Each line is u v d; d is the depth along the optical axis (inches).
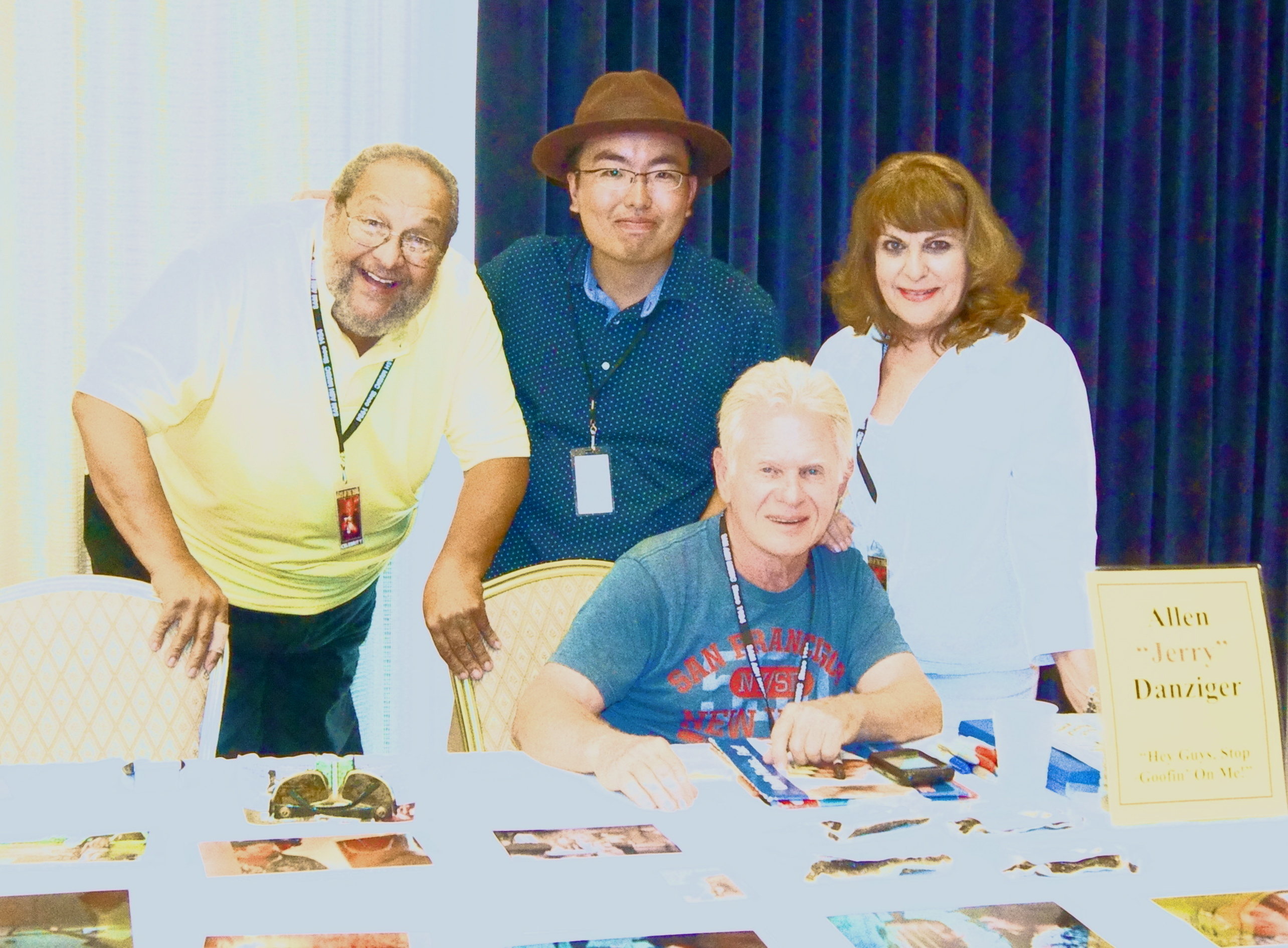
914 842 44.5
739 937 36.1
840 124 127.3
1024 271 132.8
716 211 124.0
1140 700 46.8
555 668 60.1
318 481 85.5
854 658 65.3
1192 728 46.9
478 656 74.5
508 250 96.3
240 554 90.4
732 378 91.7
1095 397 135.9
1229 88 141.7
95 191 114.0
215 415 82.9
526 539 93.2
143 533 75.7
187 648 70.4
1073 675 79.0
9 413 113.7
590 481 90.3
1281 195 143.7
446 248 80.0
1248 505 145.0
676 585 62.7
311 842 43.5
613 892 39.4
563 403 91.5
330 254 79.5
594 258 91.7
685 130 86.3
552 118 117.7
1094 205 134.0
